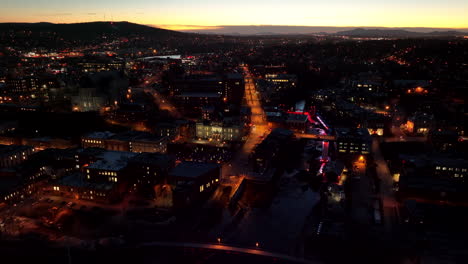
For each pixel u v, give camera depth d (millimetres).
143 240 163875
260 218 187625
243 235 170750
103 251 154625
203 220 183000
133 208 192375
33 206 192250
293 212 194125
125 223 177250
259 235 170875
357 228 173750
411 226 173750
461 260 147500
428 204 183375
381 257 151875
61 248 156375
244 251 157500
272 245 162500
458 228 167625
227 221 183000
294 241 166000
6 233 165875
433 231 166750
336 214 182375
